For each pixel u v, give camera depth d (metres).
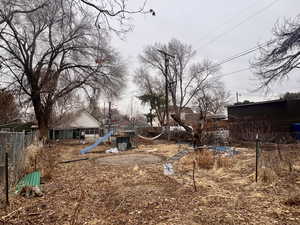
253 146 11.41
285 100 12.41
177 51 27.03
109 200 3.84
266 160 5.82
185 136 16.55
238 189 4.26
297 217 2.87
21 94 14.23
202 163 6.64
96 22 4.20
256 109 13.84
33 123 13.88
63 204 3.65
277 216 2.93
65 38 13.73
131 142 15.48
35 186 4.30
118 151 12.67
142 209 3.35
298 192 3.57
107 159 9.44
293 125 11.99
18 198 3.86
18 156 5.24
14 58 13.66
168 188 4.46
